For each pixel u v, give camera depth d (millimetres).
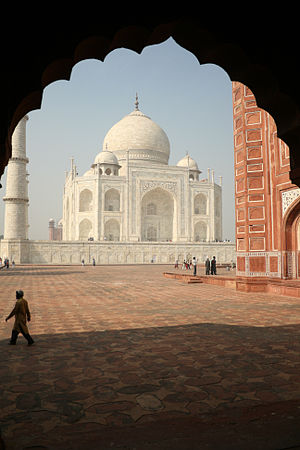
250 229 11602
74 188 42969
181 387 3605
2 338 5691
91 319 7164
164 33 2789
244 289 11695
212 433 2582
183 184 45344
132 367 4234
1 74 2346
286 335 5785
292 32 2912
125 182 42781
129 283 15570
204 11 2732
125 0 2541
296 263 10922
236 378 3857
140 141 49062
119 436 2568
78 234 42438
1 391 3533
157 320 7051
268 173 11328
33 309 8398
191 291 12305
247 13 2846
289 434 2541
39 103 2648
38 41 2402
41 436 2611
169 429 2674
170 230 47594
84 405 3189
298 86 2924
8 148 2453
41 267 30062
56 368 4219
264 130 11453
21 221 34438
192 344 5246
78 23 2461
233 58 3023
